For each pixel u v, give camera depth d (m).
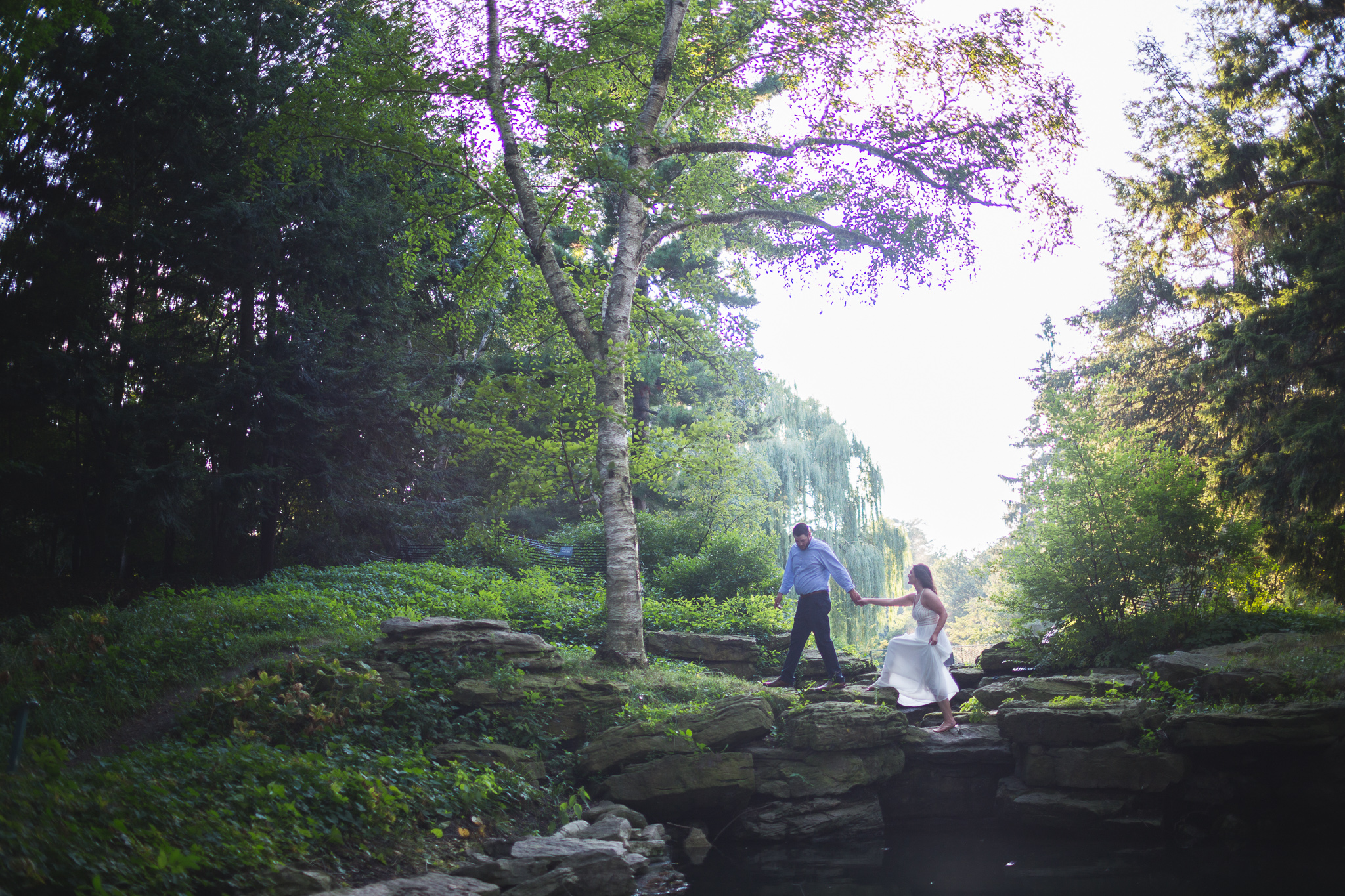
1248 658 9.81
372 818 6.14
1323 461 15.57
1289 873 6.68
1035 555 11.91
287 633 10.44
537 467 13.04
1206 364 19.70
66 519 16.31
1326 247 16.89
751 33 12.87
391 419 19.05
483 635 9.76
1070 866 7.04
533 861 6.02
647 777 8.26
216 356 18.89
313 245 17.75
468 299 15.20
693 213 13.38
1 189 16.23
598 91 13.84
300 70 18.22
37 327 15.33
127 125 16.80
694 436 15.06
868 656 13.38
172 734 7.70
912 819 8.95
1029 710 8.75
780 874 6.92
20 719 5.51
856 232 13.67
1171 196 22.97
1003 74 12.60
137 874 4.21
